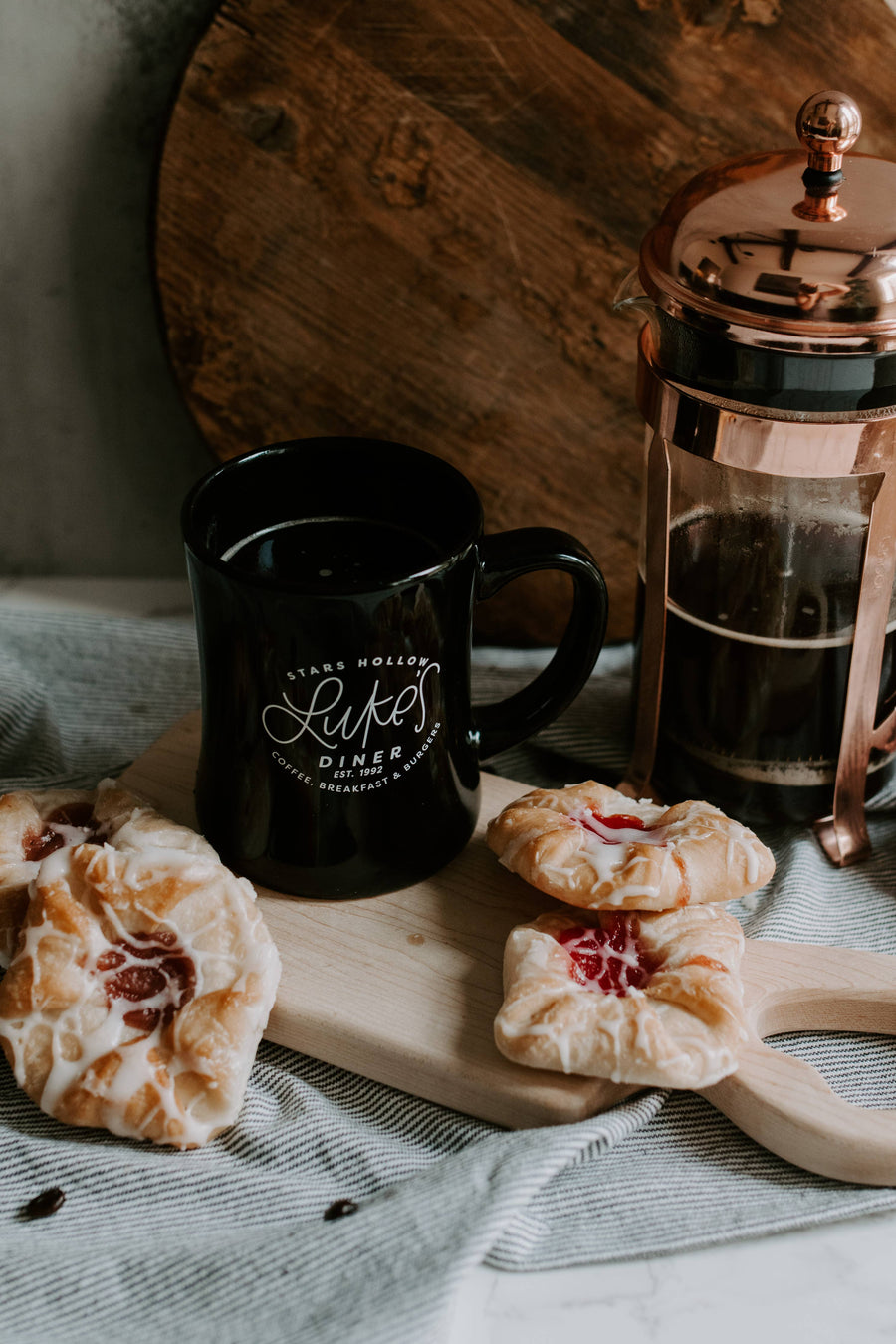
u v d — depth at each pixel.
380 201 0.73
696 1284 0.49
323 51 0.69
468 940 0.60
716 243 0.53
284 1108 0.55
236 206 0.73
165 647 0.83
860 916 0.65
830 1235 0.51
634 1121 0.52
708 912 0.57
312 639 0.52
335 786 0.57
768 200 0.54
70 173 0.77
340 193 0.73
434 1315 0.45
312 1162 0.53
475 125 0.71
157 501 0.90
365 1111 0.56
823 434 0.54
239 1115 0.54
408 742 0.57
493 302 0.76
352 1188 0.53
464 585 0.56
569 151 0.71
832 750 0.65
